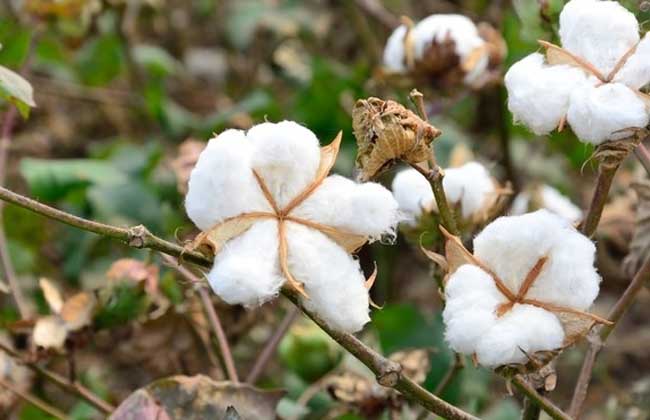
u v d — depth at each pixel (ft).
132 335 3.88
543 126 2.97
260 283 2.82
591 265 2.90
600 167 3.05
